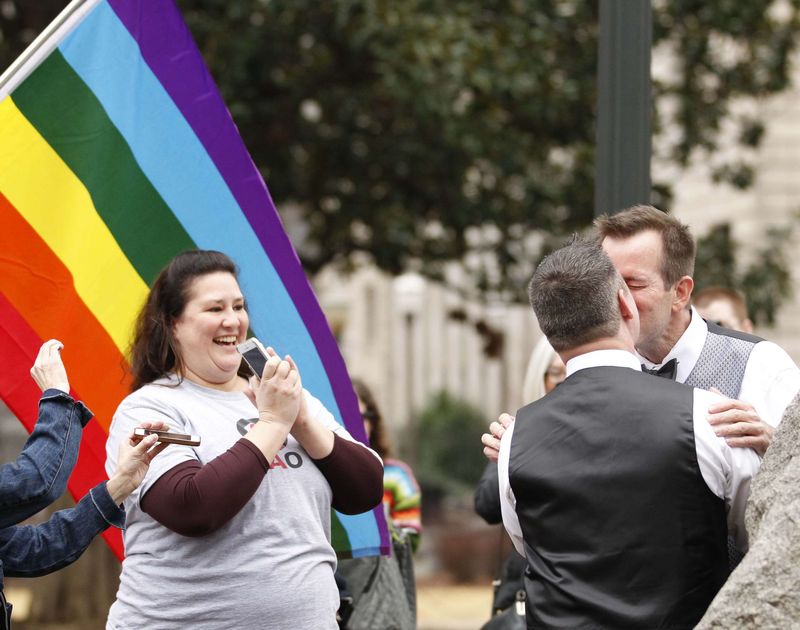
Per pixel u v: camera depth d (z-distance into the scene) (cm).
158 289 553
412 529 853
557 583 482
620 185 657
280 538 516
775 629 420
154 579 516
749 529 458
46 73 654
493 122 1773
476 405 4691
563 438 495
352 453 545
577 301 508
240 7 1686
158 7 674
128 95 668
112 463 532
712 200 3322
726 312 895
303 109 1894
